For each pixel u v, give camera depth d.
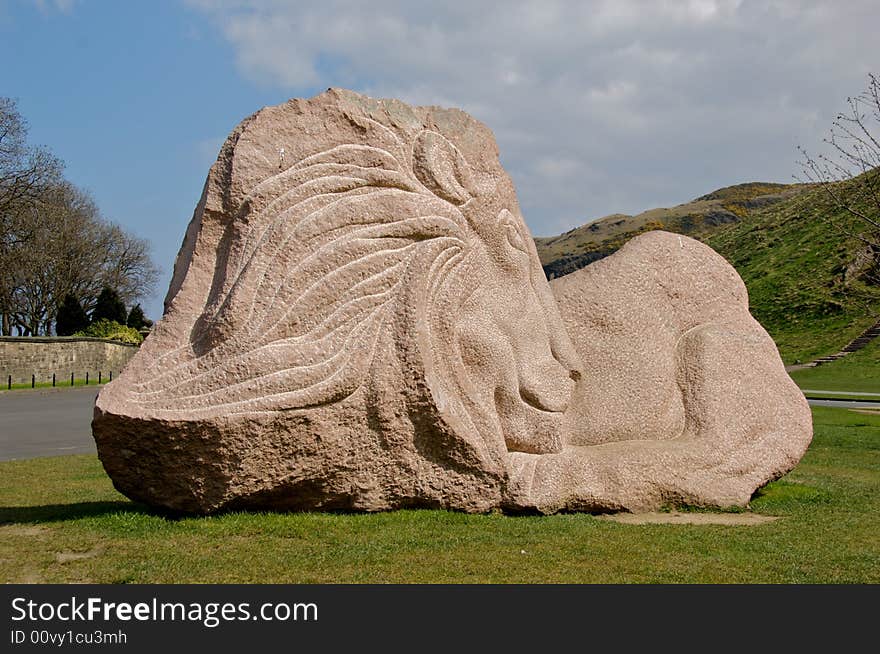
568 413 7.30
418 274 6.45
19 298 41.84
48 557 5.07
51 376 29.66
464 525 6.00
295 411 5.79
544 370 7.07
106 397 5.62
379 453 6.23
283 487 5.97
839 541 5.80
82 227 43.84
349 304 6.16
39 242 40.16
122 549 5.24
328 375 5.94
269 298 5.93
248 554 5.16
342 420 6.05
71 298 37.78
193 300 6.16
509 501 6.50
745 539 5.80
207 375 5.72
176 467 5.70
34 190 34.41
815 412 18.12
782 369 7.98
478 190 7.08
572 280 7.98
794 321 37.16
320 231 6.19
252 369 5.74
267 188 6.25
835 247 41.34
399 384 6.22
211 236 6.36
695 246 8.38
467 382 6.71
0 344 27.31
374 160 6.61
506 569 4.98
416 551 5.31
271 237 6.07
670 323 7.92
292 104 6.59
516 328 7.08
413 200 6.64
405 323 6.31
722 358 7.68
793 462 7.46
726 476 7.07
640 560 5.21
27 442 13.27
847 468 10.08
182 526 5.72
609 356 7.57
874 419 16.62
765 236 48.34
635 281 7.93
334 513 6.24
